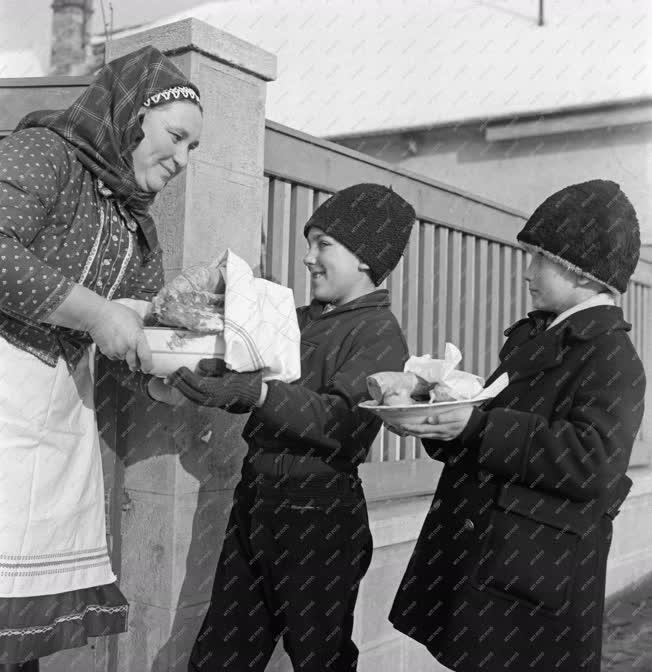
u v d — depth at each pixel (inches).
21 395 72.1
